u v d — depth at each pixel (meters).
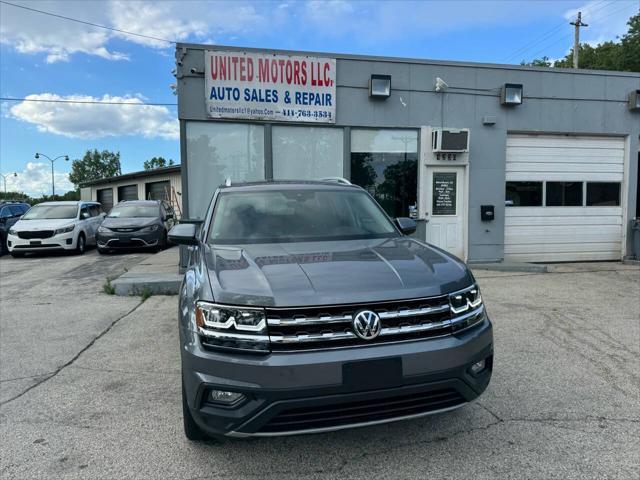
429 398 2.66
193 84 8.67
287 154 9.23
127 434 3.24
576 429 3.24
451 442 3.08
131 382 4.16
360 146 9.57
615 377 4.14
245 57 8.78
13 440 3.18
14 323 6.14
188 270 3.50
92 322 6.14
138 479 2.73
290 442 3.11
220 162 8.92
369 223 4.10
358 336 2.52
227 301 2.57
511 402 3.65
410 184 9.82
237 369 2.47
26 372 4.43
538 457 2.89
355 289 2.60
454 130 9.56
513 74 10.04
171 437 3.20
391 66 9.45
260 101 8.91
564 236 10.87
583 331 5.48
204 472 2.79
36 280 9.45
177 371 4.42
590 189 10.91
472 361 2.73
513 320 5.95
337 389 2.46
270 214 4.03
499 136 10.11
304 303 2.51
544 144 10.59
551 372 4.26
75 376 4.31
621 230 11.11
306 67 9.05
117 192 34.38
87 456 2.97
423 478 2.70
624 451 2.95
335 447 3.04
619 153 10.96
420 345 2.59
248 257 3.16
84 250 14.70
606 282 8.45
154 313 6.55
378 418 2.56
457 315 2.77
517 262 10.34
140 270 9.39
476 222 10.14
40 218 14.48
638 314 6.23
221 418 2.52
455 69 9.77
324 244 3.58
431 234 10.00
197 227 4.40
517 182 10.56
